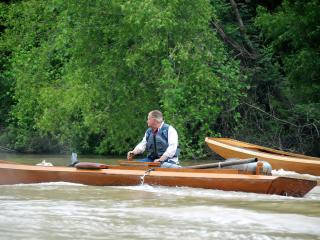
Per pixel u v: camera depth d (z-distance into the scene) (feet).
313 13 122.42
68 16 121.49
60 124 130.31
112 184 67.87
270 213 50.24
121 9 114.62
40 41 144.56
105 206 52.54
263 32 134.72
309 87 126.82
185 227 43.52
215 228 43.29
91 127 120.26
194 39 119.75
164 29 115.44
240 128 134.31
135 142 123.54
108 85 119.44
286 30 130.11
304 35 126.21
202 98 117.39
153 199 57.62
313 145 135.44
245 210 51.47
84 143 144.56
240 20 144.25
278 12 133.80
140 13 108.99
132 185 67.56
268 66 138.92
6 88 174.50
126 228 42.93
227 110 128.57
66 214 48.01
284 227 44.16
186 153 123.44
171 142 73.05
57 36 130.11
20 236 39.86
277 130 135.54
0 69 174.29
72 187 65.67
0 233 40.63
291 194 63.21
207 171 67.46
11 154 145.69
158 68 119.14
